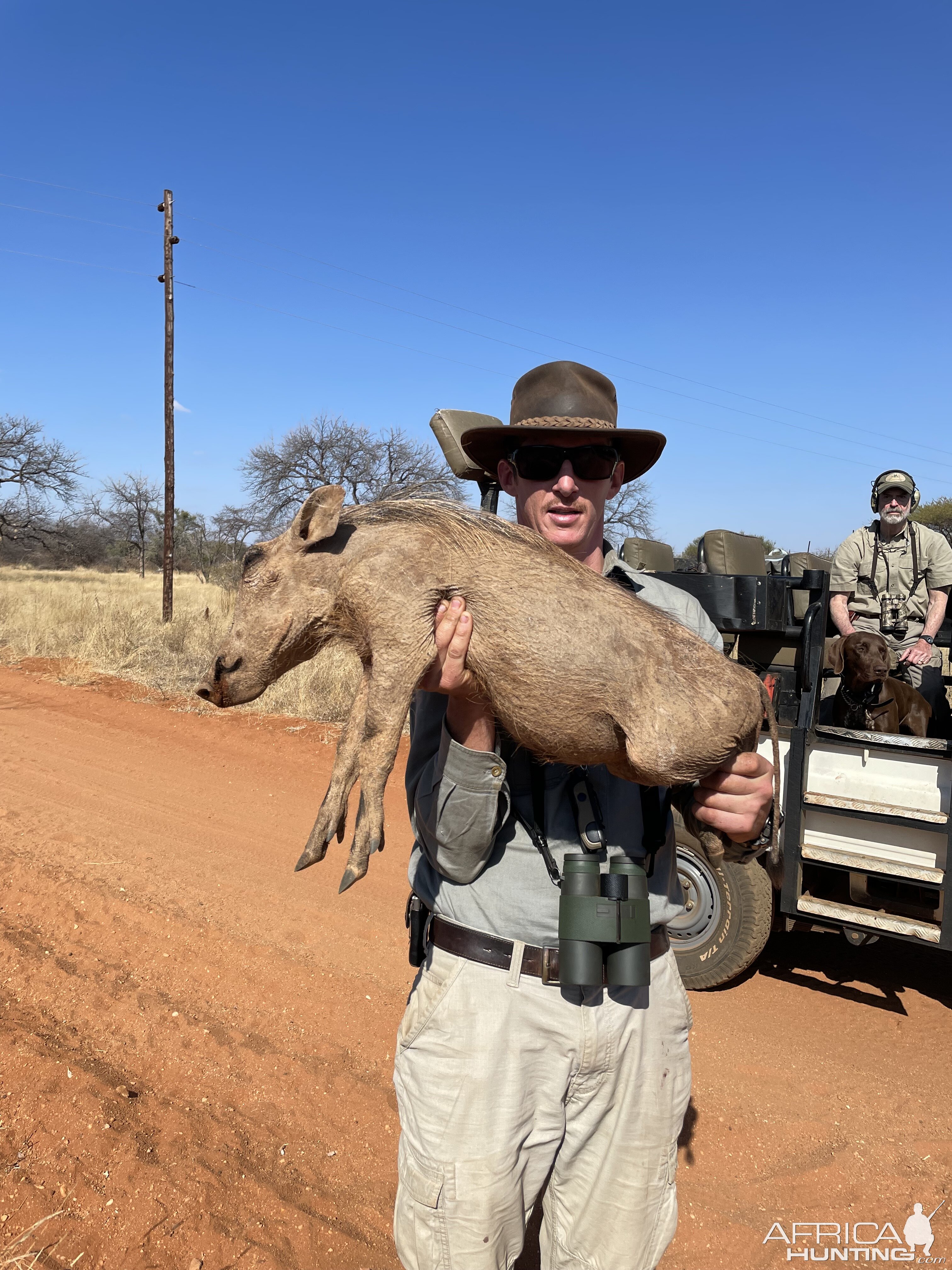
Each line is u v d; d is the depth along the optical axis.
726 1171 3.37
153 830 6.84
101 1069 3.64
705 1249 2.97
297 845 6.73
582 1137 2.03
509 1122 1.93
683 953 4.86
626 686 1.95
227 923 5.22
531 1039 1.95
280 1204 3.00
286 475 35.53
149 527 62.19
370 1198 3.13
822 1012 4.62
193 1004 4.32
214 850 6.50
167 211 19.34
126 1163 3.09
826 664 5.39
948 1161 3.41
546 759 2.05
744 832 2.05
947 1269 2.86
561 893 1.93
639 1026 2.00
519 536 2.10
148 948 4.85
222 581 36.25
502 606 1.98
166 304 19.12
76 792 7.71
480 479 3.85
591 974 1.87
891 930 4.18
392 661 2.02
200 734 10.02
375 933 5.21
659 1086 2.04
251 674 2.27
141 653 14.57
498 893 1.98
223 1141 3.30
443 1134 1.93
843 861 4.32
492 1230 1.92
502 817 1.95
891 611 6.08
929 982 4.99
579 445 2.32
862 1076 4.01
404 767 8.63
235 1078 3.72
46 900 5.36
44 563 58.34
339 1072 3.82
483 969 1.97
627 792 2.11
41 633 16.33
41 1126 3.24
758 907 4.59
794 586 4.90
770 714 2.15
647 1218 2.04
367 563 2.11
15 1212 2.85
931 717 5.52
